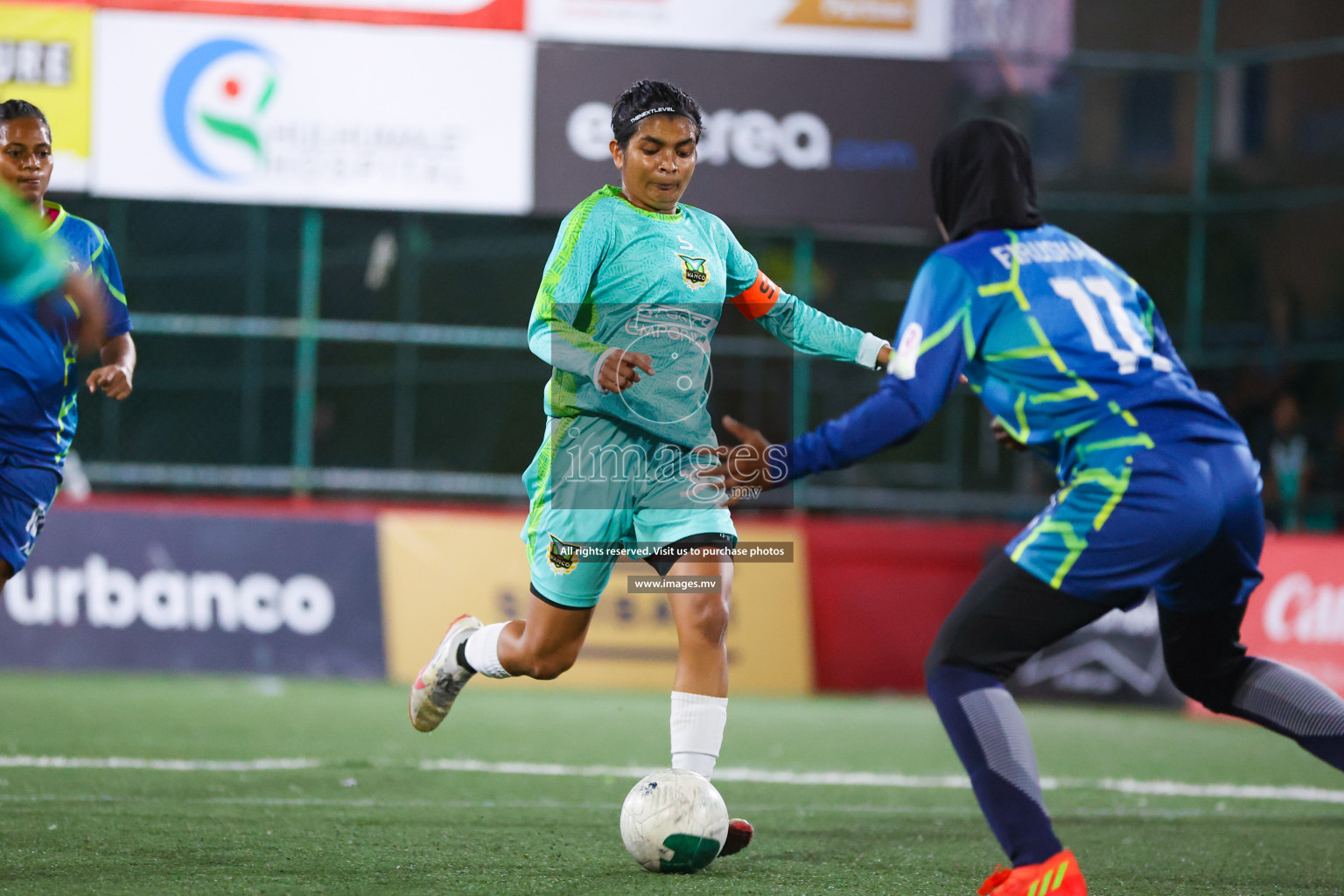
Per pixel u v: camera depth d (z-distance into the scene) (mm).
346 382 54500
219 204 53031
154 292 53438
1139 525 9906
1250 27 55594
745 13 33406
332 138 32688
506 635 13164
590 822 14586
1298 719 11430
